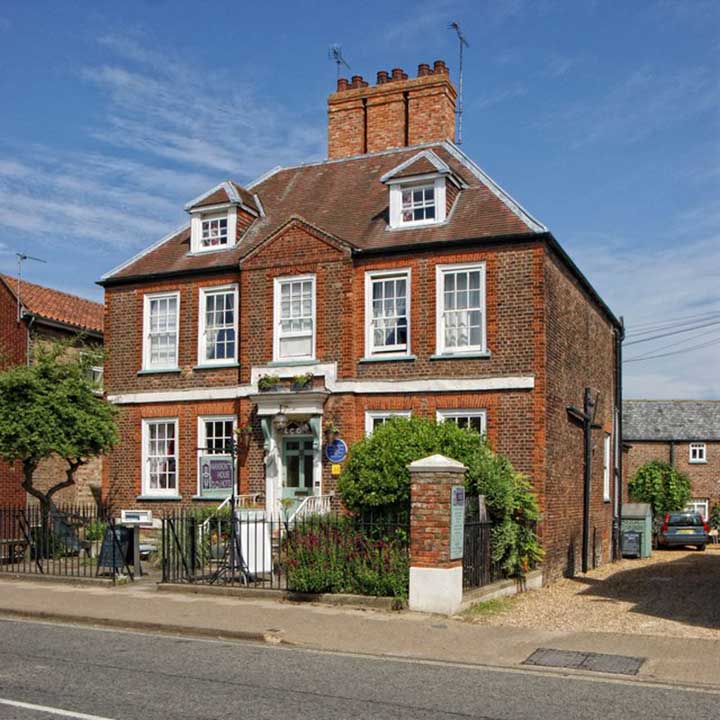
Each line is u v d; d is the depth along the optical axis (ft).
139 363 79.61
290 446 73.00
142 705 27.55
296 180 86.02
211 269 76.84
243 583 53.21
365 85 88.58
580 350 77.30
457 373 67.26
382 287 70.79
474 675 33.04
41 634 40.96
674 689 31.04
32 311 90.63
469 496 54.54
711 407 164.66
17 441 65.36
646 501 136.98
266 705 27.81
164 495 76.69
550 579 64.80
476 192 72.79
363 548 49.19
